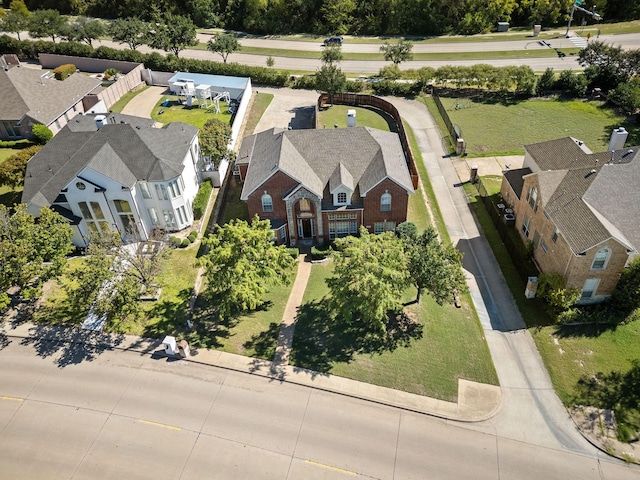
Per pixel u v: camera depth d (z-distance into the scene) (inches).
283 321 1633.9
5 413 1381.6
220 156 2298.2
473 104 3026.6
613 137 1898.4
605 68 2989.7
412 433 1305.4
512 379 1430.9
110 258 1573.6
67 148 2065.7
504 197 2114.9
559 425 1315.2
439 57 3727.9
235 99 3235.7
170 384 1448.1
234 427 1327.5
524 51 3681.1
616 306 1579.7
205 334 1595.7
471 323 1606.8
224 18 4849.9
